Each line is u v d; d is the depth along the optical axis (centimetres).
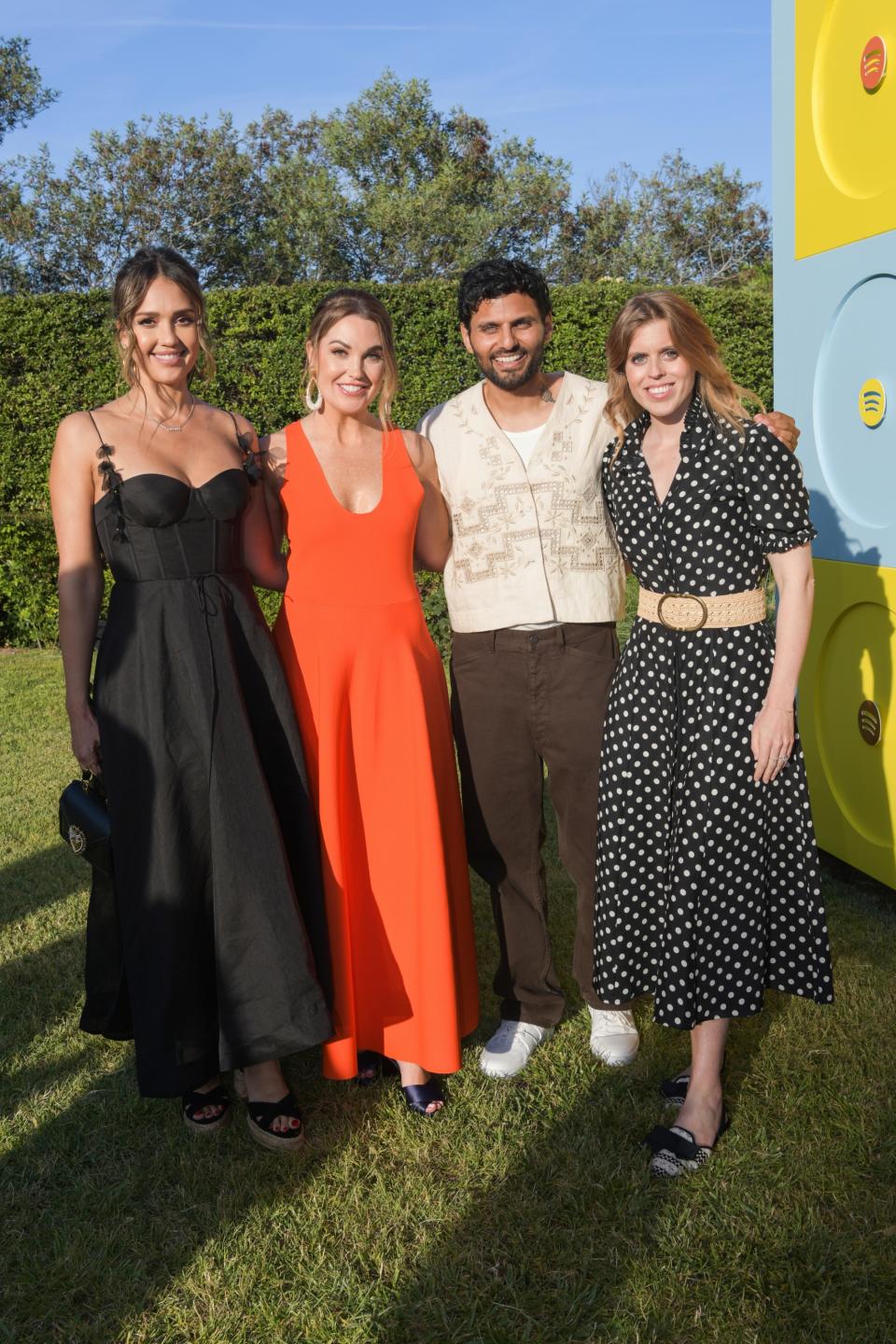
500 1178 207
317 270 3050
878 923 305
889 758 298
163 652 206
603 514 239
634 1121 222
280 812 220
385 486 224
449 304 755
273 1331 173
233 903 205
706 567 206
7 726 573
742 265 3350
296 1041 207
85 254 2761
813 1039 245
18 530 784
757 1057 239
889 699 296
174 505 206
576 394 236
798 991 215
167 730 205
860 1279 176
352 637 223
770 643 211
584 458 234
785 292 326
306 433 225
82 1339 173
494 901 255
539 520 235
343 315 215
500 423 239
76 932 326
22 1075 249
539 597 235
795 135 313
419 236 3005
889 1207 192
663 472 211
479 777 248
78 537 212
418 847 225
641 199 3384
